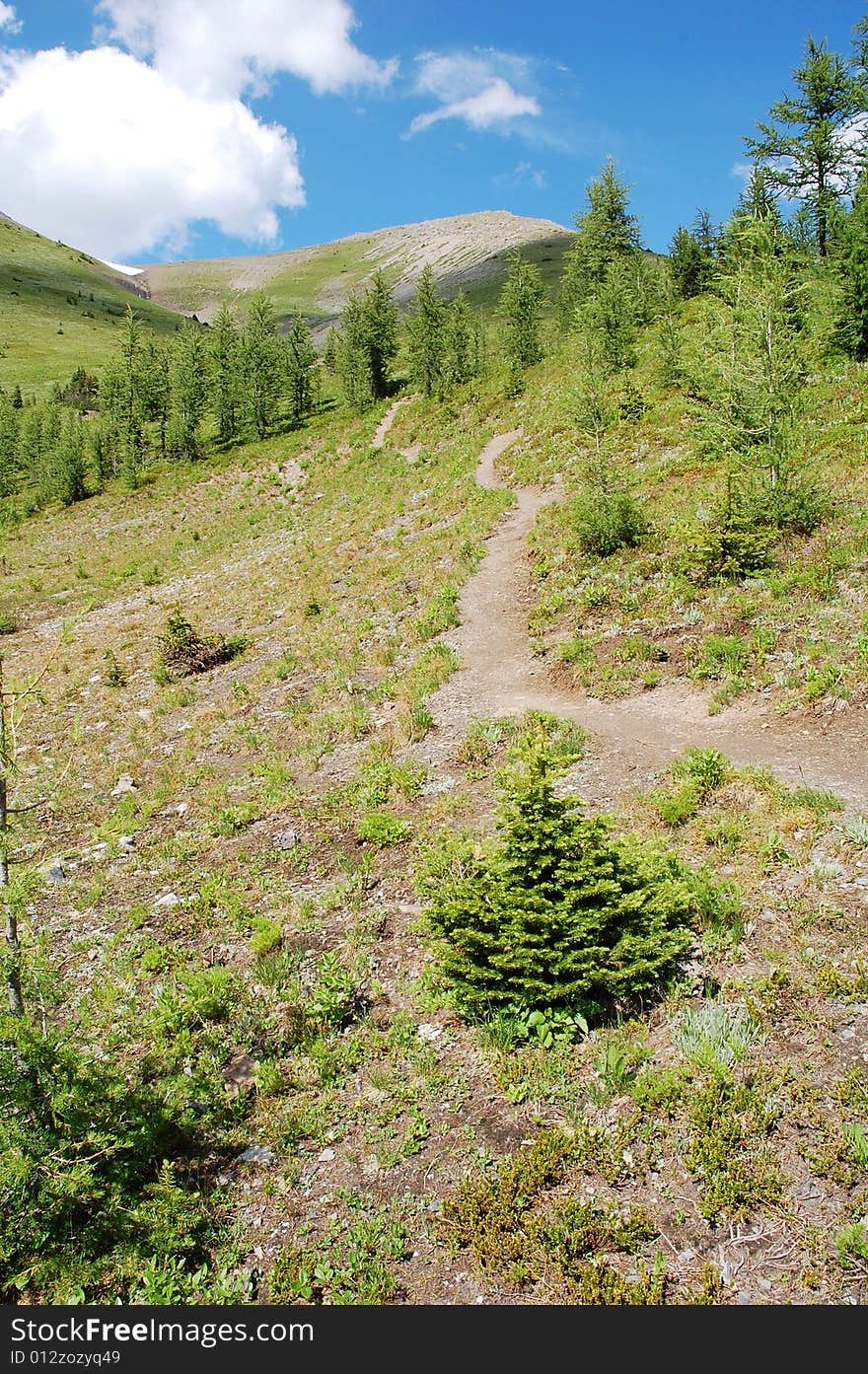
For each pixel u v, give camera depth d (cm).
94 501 5994
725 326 1862
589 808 1073
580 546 2097
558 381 4328
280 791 1380
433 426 4991
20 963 650
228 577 3419
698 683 1387
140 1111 639
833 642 1313
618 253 4784
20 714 654
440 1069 687
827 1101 564
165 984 896
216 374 6988
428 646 1911
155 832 1341
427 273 6156
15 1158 548
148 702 2089
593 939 688
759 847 869
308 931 950
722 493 1814
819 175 3108
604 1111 603
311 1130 653
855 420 2162
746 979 693
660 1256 486
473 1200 546
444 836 1077
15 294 19962
